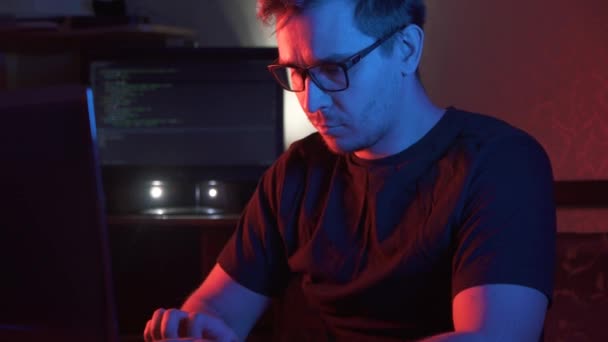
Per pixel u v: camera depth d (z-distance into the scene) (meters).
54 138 0.91
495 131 1.32
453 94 2.54
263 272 1.50
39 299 0.94
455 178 1.27
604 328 1.90
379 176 1.34
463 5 2.52
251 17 2.70
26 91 0.92
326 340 1.46
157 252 2.52
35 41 2.62
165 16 2.74
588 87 2.46
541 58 2.49
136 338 2.40
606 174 2.46
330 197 1.40
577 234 1.96
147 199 2.54
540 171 1.27
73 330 0.95
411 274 1.28
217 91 2.52
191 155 2.53
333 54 1.20
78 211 0.92
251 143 2.51
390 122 1.30
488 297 1.13
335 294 1.36
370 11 1.21
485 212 1.21
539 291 1.14
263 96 2.50
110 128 2.56
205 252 2.25
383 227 1.32
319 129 1.27
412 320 1.30
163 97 2.53
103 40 2.63
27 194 0.92
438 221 1.26
